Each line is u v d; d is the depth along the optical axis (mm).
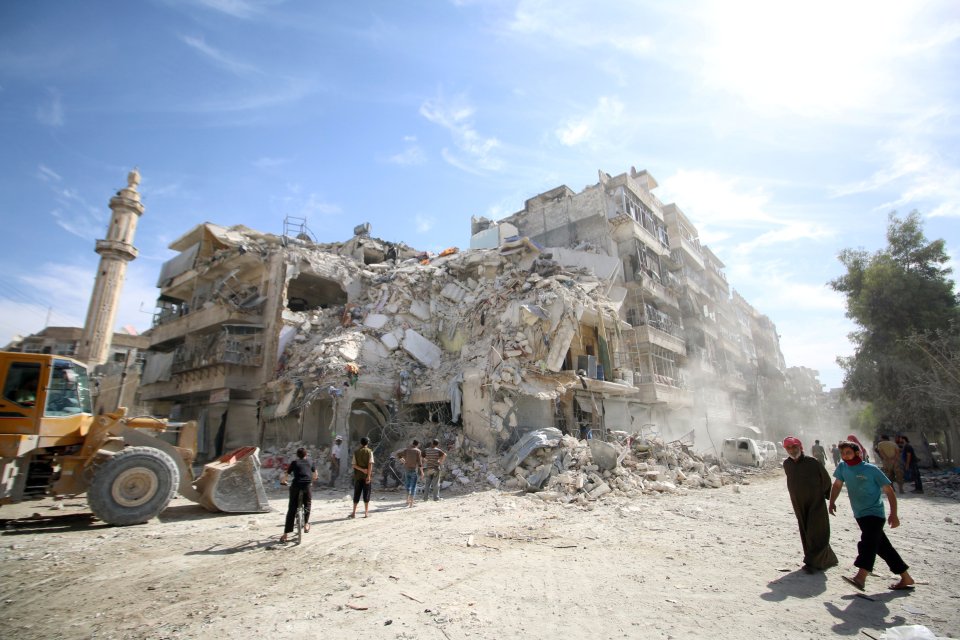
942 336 20797
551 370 18406
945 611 4480
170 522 9461
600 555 6695
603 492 12445
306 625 4273
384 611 4594
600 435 19453
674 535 7977
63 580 5766
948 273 23344
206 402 25094
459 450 16875
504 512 10492
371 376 20094
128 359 16328
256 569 6156
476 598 4945
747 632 4047
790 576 5641
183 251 31109
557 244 31969
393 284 25719
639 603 4754
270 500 12875
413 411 20953
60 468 9297
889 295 23172
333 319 25250
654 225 34312
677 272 36531
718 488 14602
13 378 8961
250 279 27484
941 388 19703
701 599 4863
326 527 8953
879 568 6043
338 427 17969
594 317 22328
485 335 20984
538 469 14109
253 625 4301
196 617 4535
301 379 19703
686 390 29516
